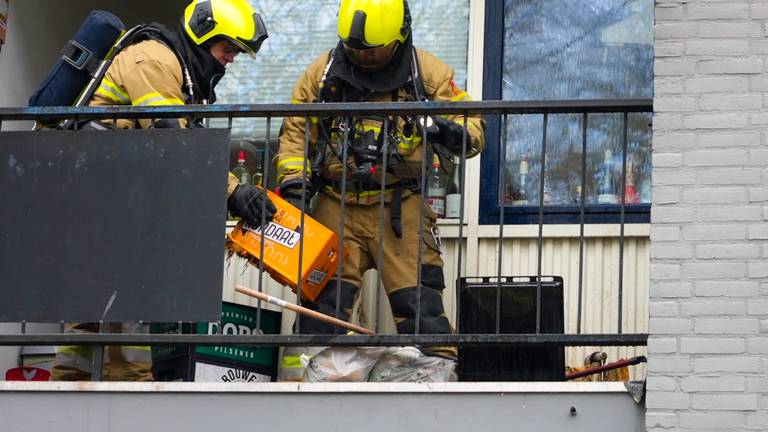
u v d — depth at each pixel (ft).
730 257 71.05
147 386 73.51
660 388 70.23
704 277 71.10
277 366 90.07
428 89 85.20
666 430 69.87
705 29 73.41
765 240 70.95
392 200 83.20
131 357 81.71
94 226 76.59
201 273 75.05
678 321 70.90
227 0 82.99
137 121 83.25
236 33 82.28
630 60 97.40
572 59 97.76
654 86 73.51
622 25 97.81
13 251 77.10
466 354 77.87
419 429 71.46
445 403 71.61
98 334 75.15
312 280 80.69
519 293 78.69
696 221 71.67
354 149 81.66
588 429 70.79
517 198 96.22
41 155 77.82
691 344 70.59
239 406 72.90
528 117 97.19
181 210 75.92
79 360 82.69
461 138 81.51
